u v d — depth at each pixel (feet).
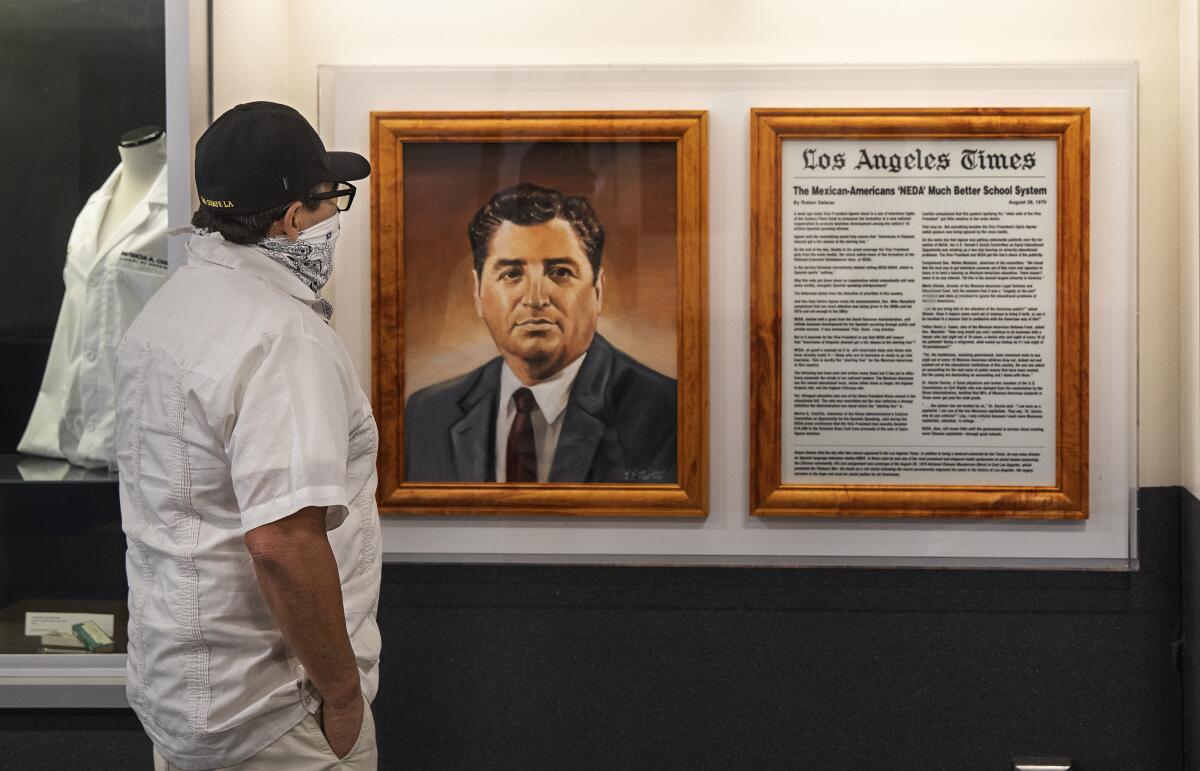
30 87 7.23
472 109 7.19
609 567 7.42
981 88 7.06
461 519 7.40
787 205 7.16
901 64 7.06
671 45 7.19
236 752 4.98
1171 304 7.20
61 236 7.28
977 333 7.17
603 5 7.20
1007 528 7.27
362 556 5.41
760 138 7.11
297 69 7.32
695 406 7.23
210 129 5.01
